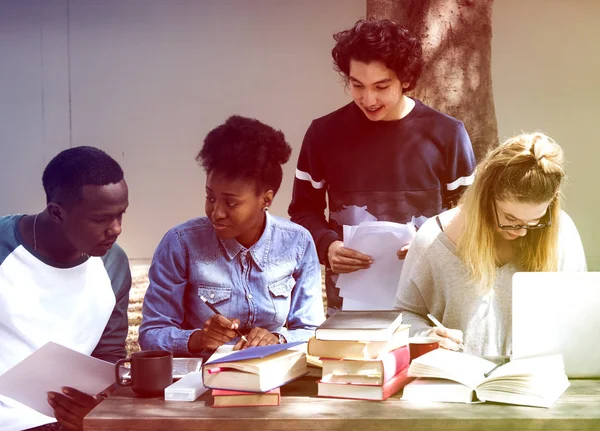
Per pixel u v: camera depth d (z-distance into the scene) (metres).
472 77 3.96
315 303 2.48
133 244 5.37
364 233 2.96
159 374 1.92
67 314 2.29
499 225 2.21
